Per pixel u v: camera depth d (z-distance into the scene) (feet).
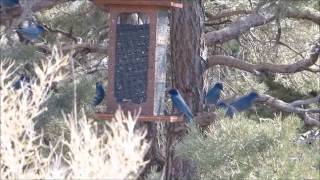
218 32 54.03
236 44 67.67
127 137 26.61
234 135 37.06
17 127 29.48
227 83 64.69
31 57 43.65
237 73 64.95
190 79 50.34
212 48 63.62
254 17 54.80
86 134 26.30
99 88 46.11
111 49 39.78
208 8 63.46
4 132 29.14
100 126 41.09
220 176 36.50
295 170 34.91
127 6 39.27
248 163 36.50
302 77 67.21
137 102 39.55
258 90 64.64
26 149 29.73
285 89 73.51
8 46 44.34
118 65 39.81
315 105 63.26
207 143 36.99
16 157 29.17
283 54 63.26
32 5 43.98
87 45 55.72
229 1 63.10
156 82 39.55
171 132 50.67
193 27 50.34
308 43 62.39
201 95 50.49
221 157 36.58
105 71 62.64
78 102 46.09
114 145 25.41
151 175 36.91
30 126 29.78
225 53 66.39
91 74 62.23
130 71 39.70
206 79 51.03
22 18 43.65
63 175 29.19
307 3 34.71
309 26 62.23
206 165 36.52
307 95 72.74
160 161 57.67
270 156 36.24
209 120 46.19
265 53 62.49
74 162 26.37
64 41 63.05
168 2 38.78
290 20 61.72
